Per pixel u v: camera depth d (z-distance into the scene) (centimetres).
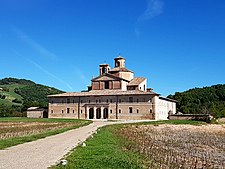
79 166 1916
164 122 9712
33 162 2100
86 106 12275
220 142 5316
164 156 2986
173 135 6372
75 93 12862
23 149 2841
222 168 2742
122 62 13750
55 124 8100
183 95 17362
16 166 1939
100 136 4309
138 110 11456
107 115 12006
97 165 1961
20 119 10794
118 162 2092
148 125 8669
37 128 6462
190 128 8650
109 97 11969
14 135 4744
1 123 8362
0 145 3055
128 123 8988
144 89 13450
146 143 4088
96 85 12925
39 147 3009
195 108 15850
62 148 2934
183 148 4109
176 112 15300
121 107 11738
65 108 12694
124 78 13175
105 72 13475
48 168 1870
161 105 12006
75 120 10506
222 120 11975
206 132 7656
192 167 2580
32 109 13662
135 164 2108
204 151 3944
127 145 3453
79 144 3266
